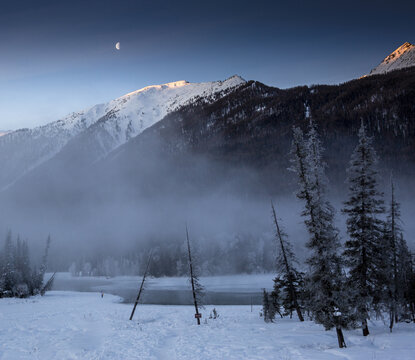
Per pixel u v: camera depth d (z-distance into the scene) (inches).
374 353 546.9
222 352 693.3
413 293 1021.8
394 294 903.7
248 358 617.0
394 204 928.3
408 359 488.4
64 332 1116.5
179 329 1164.5
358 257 801.6
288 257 1230.3
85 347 875.4
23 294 2819.9
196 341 862.5
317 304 701.9
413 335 720.3
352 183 832.9
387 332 831.1
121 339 964.0
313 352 615.2
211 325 1206.3
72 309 1909.4
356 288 773.9
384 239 893.8
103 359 717.3
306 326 1000.9
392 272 925.2
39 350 856.3
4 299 2640.3
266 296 1207.6
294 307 1262.3
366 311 781.9
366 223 804.0
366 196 807.1
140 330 1151.0
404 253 994.7
